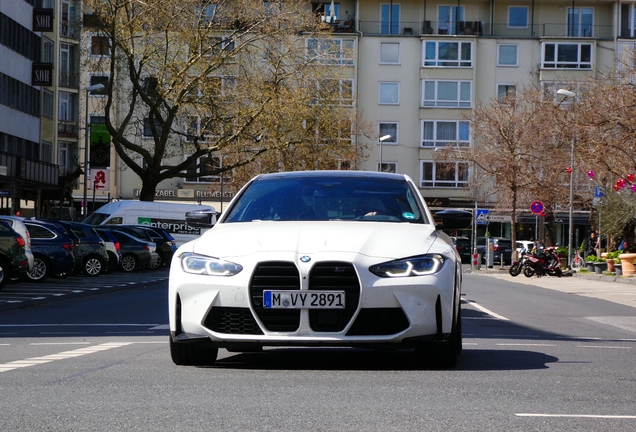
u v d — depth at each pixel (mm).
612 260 43875
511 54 79812
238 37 47438
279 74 47938
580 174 57438
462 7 80688
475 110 62656
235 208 9680
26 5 57562
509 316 17922
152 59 46000
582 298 26016
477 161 61094
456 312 8898
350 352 10289
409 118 80125
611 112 34312
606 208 47062
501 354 10305
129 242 41438
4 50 53781
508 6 80625
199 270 8289
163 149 48188
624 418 6109
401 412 6180
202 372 8320
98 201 77625
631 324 16906
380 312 8031
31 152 59375
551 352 10688
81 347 11031
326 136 48375
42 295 24094
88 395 6891
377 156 80125
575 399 6910
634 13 79438
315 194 9719
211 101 46625
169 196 79188
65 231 31453
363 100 80125
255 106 46719
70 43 70875
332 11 79938
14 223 25812
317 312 7984
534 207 49312
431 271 8211
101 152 57906
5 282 25438
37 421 5797
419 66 80062
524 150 59156
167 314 17844
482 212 59781
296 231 8523
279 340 7973
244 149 47781
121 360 9375
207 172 49094
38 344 11562
